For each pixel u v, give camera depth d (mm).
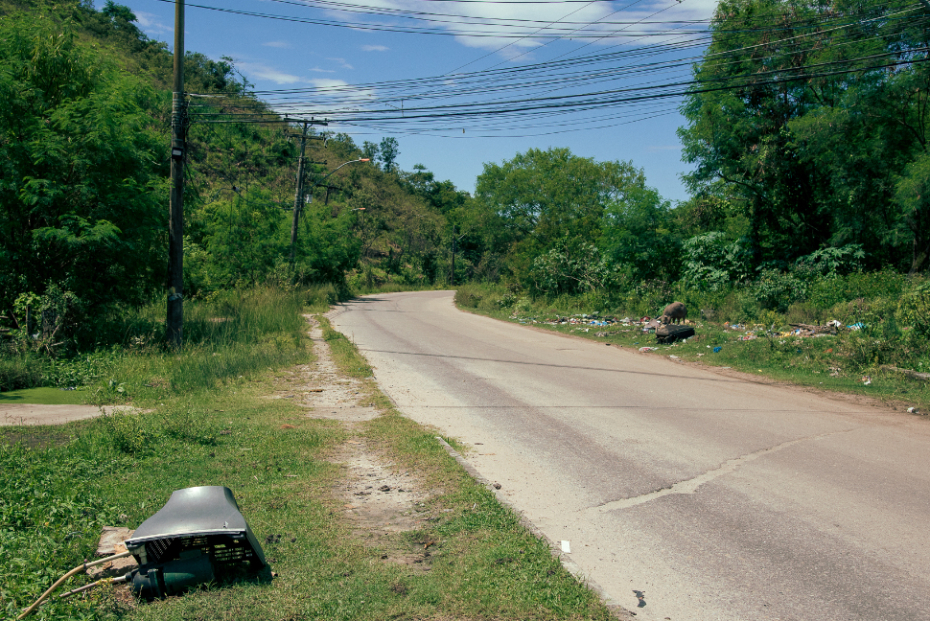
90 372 10906
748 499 5781
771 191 23531
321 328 21109
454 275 81875
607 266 28672
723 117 22953
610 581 4223
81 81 14453
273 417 8523
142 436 6773
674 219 26922
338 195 79062
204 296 24797
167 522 3824
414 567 4242
